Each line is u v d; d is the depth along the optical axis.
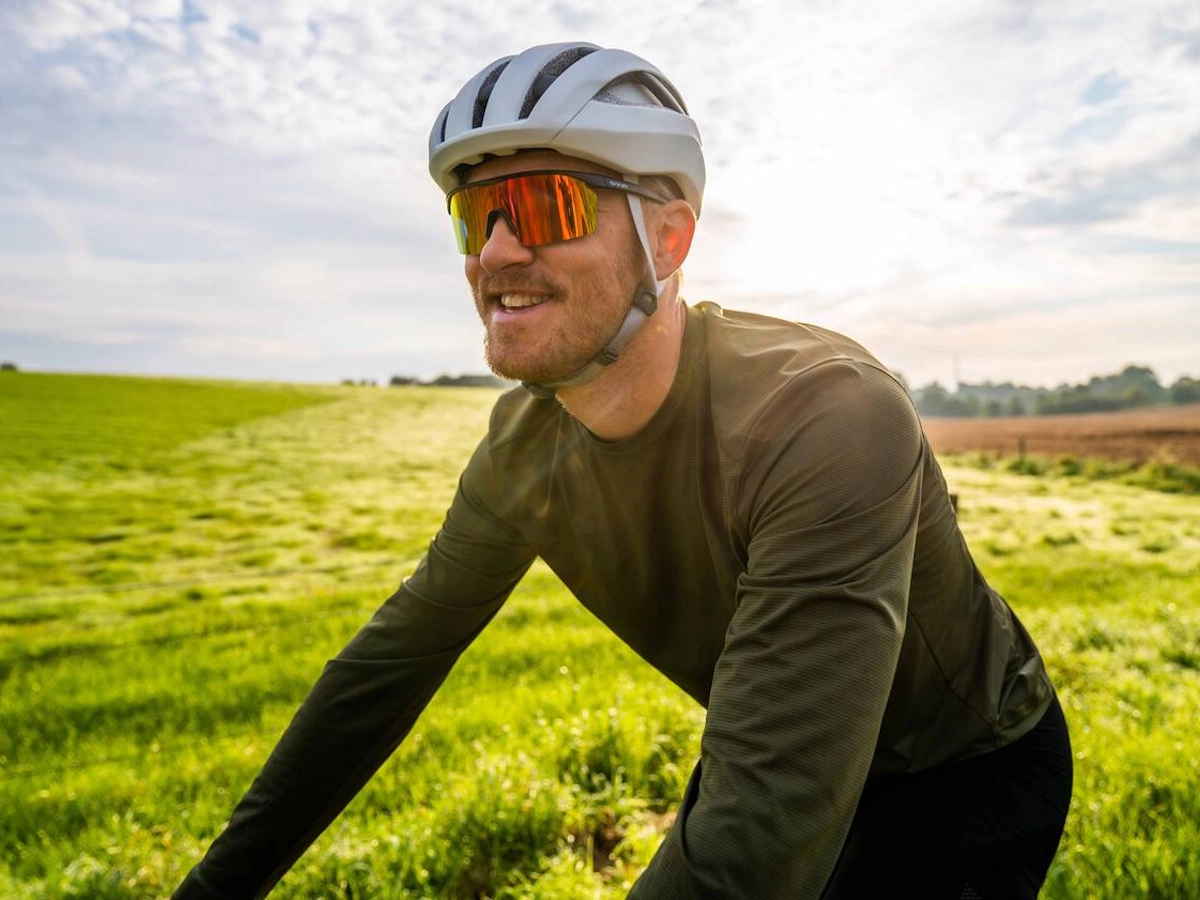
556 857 2.96
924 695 1.31
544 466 1.34
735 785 0.87
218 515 27.70
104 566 21.47
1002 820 1.30
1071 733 3.72
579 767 3.79
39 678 8.49
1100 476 32.03
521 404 1.42
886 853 1.29
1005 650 1.39
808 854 0.85
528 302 1.12
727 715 0.91
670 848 0.89
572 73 1.09
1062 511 23.38
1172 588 10.52
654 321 1.15
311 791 1.42
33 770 5.02
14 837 3.58
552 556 1.39
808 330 1.22
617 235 1.11
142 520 26.77
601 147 1.07
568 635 8.10
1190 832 2.59
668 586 1.29
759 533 1.00
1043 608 8.41
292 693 7.02
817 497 0.95
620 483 1.23
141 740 5.89
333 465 37.59
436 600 1.44
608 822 3.40
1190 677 5.27
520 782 3.34
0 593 18.27
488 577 1.46
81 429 41.88
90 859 2.95
